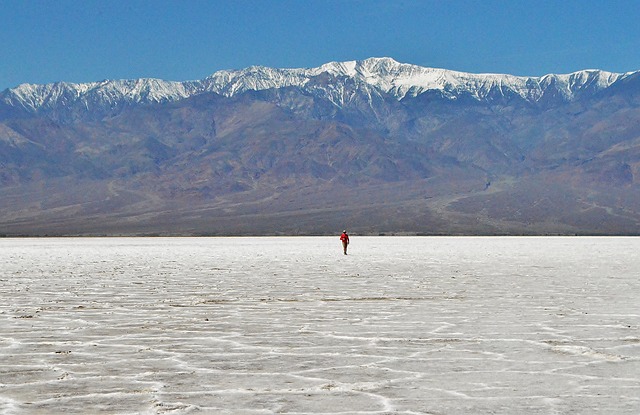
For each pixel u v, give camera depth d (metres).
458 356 12.39
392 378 10.73
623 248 78.44
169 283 29.20
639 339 14.12
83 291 25.55
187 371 11.27
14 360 12.18
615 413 8.81
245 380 10.63
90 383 10.48
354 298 22.72
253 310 19.33
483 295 23.61
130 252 68.56
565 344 13.54
